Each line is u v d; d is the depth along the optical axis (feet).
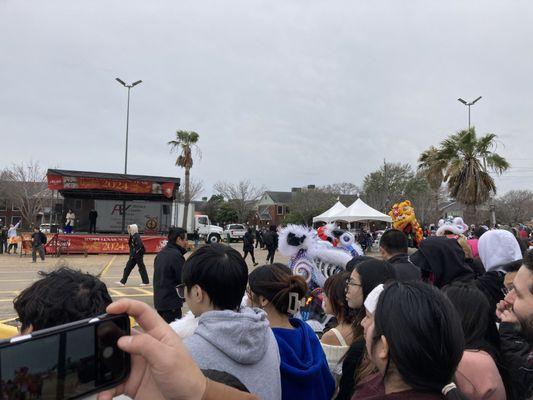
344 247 18.97
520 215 204.74
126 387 3.33
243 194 214.48
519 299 6.23
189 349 5.47
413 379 3.96
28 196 155.43
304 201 189.16
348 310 9.40
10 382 2.71
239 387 4.46
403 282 4.36
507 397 6.52
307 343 7.40
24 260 62.75
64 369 2.93
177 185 80.74
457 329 4.01
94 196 79.41
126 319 3.30
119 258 68.44
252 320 5.75
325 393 7.19
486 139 57.82
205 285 6.39
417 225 21.77
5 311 28.71
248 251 63.41
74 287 4.18
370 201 157.89
